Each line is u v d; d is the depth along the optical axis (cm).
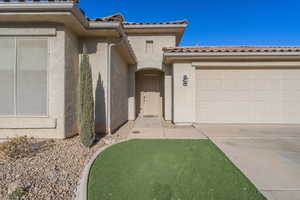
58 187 306
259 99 940
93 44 699
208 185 322
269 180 339
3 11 513
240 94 943
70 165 396
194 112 931
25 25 569
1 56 570
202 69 944
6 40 571
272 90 935
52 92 578
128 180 340
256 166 405
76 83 670
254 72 938
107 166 402
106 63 700
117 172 373
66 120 595
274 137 671
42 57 579
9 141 471
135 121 1116
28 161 399
